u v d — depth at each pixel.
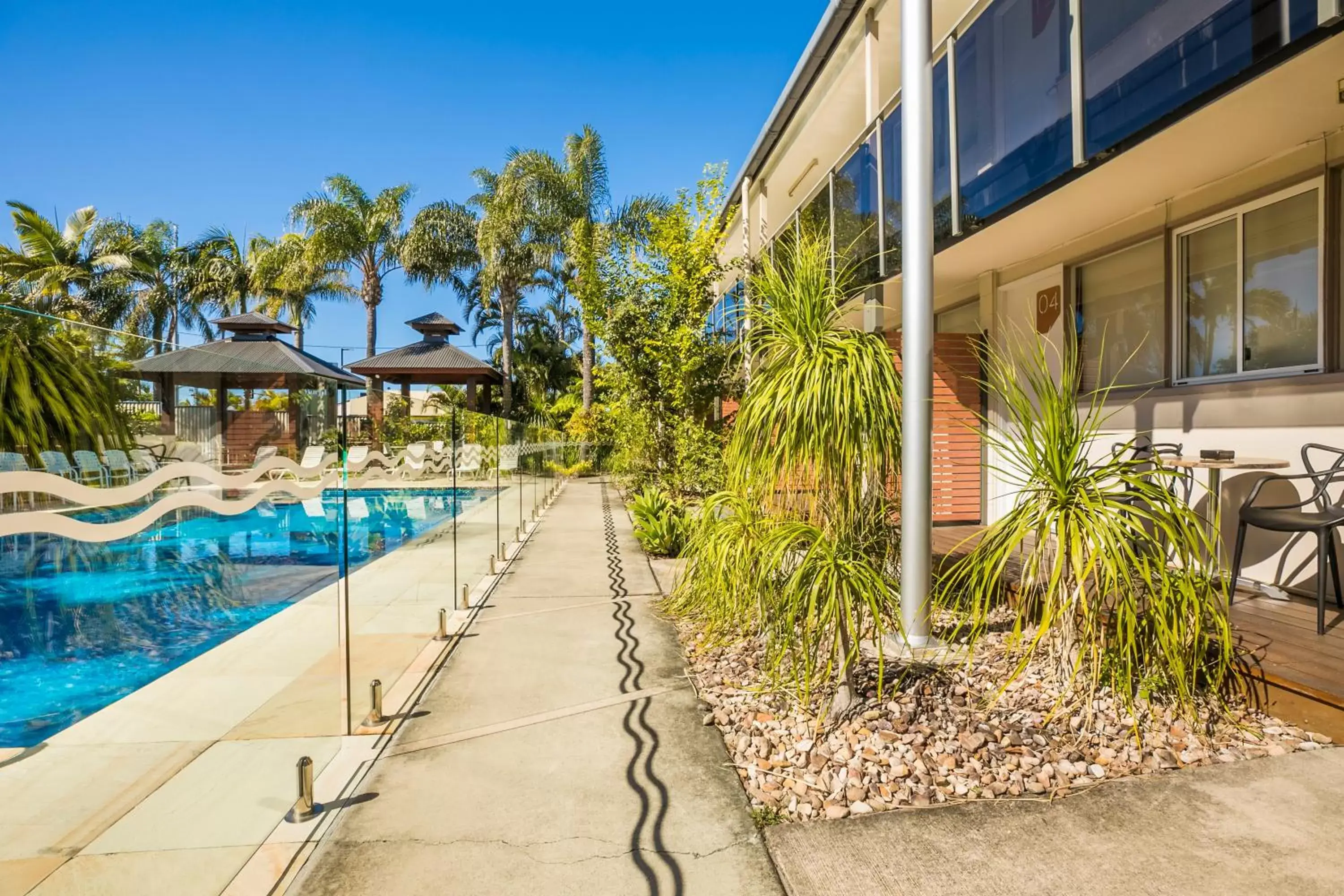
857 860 2.08
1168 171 4.50
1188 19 3.77
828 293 3.76
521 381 32.34
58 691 1.63
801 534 3.19
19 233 28.30
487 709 3.35
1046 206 5.17
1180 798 2.34
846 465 3.43
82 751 1.72
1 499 1.44
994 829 2.21
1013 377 3.26
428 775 2.69
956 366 7.41
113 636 1.82
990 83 5.86
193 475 2.22
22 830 1.55
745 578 3.51
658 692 3.56
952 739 2.76
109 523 1.81
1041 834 2.17
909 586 3.46
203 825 2.14
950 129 5.66
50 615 1.60
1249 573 4.51
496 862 2.13
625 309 9.70
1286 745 2.68
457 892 1.99
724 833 2.27
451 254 26.50
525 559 7.66
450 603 5.36
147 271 31.08
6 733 1.50
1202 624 2.96
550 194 24.00
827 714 3.02
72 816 1.69
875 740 2.78
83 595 1.71
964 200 6.11
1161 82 3.99
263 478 2.66
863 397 3.42
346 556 3.17
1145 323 5.44
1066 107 4.97
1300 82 3.26
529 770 2.72
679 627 4.78
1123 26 4.34
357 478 4.25
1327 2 2.79
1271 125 3.79
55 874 1.64
